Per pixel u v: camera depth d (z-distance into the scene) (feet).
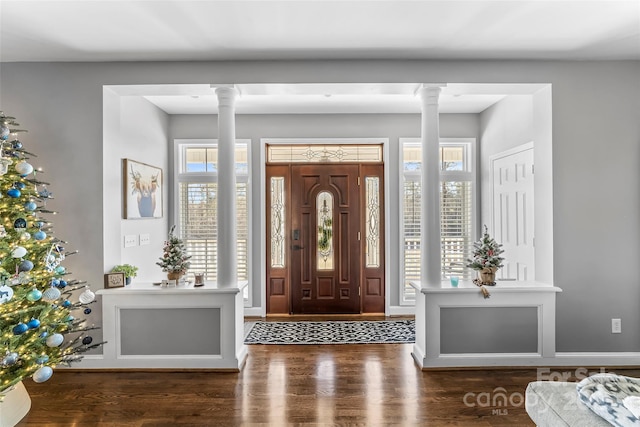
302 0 7.36
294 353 11.25
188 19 8.04
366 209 15.65
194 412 7.95
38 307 7.39
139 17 7.93
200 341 10.18
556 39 9.05
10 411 7.46
